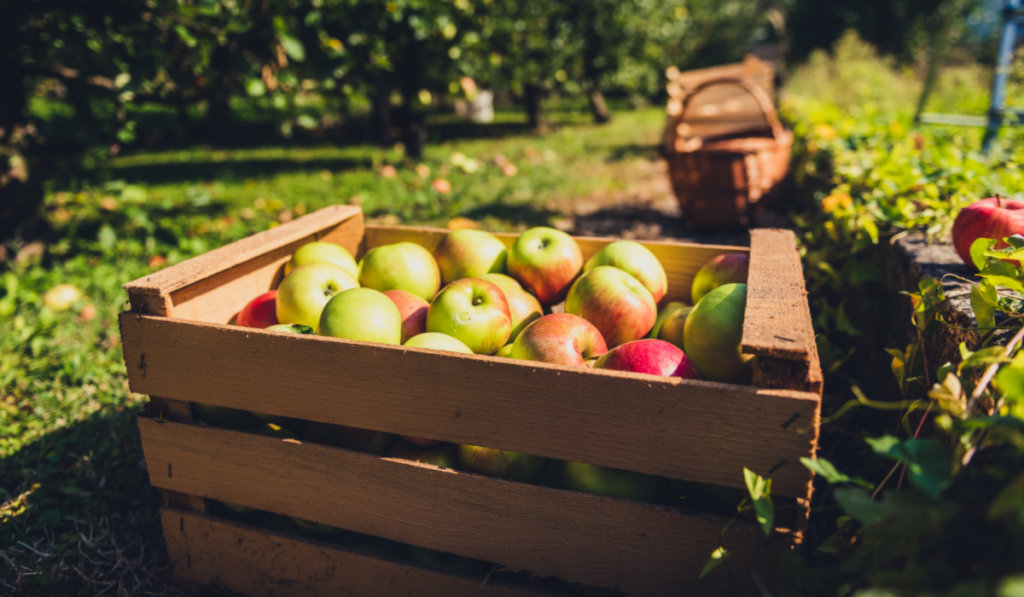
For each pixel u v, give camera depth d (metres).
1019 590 0.53
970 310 1.45
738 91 7.91
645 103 18.00
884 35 19.95
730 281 1.69
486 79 10.24
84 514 1.89
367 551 1.49
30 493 1.95
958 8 16.83
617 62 12.88
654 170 7.51
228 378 1.41
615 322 1.61
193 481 1.53
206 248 4.31
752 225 4.68
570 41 11.87
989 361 0.98
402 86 8.30
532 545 1.27
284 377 1.35
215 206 5.79
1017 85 3.93
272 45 4.24
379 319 1.46
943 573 0.70
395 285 1.85
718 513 1.29
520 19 10.23
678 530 1.16
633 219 5.19
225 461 1.48
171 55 4.21
